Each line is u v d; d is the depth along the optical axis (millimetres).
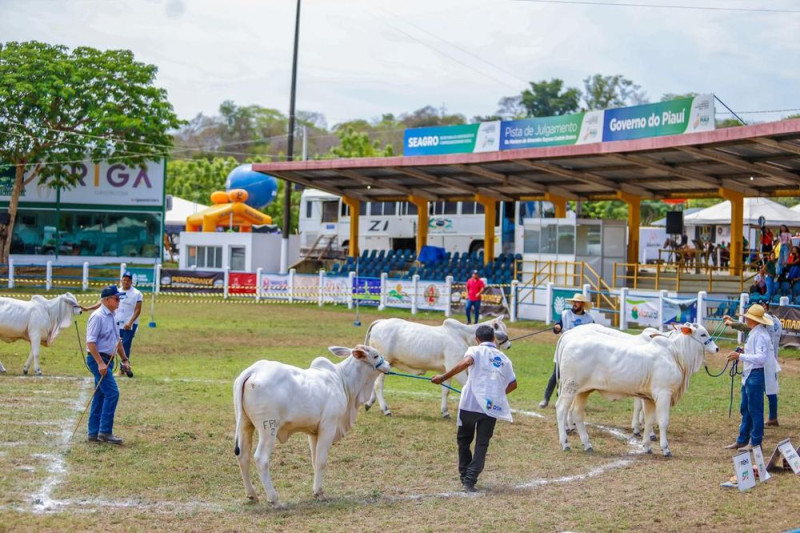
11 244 47219
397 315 33531
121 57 46031
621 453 12250
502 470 11133
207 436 12195
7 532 7961
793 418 14969
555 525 8781
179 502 9258
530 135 33469
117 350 11844
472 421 10172
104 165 47656
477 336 10430
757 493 10125
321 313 33719
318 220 52062
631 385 12102
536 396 16594
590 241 34000
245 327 27594
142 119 45500
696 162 28312
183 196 79250
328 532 8391
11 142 43250
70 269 42625
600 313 29484
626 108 29812
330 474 10711
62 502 9023
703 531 8688
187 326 27312
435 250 40656
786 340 24031
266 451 9109
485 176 34594
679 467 11453
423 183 39406
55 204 47344
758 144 24000
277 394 9133
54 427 12289
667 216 36656
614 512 9281
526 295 32719
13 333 16672
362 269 42094
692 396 16922
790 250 28797
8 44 44688
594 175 32906
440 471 10977
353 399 10203
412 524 8719
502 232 42500
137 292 17234
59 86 43344
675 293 27969
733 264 31562
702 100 26953
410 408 15109
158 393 15281
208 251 45562
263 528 8469
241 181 54250
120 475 10141
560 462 11633
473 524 8750
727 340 25141
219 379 17156
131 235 48438
